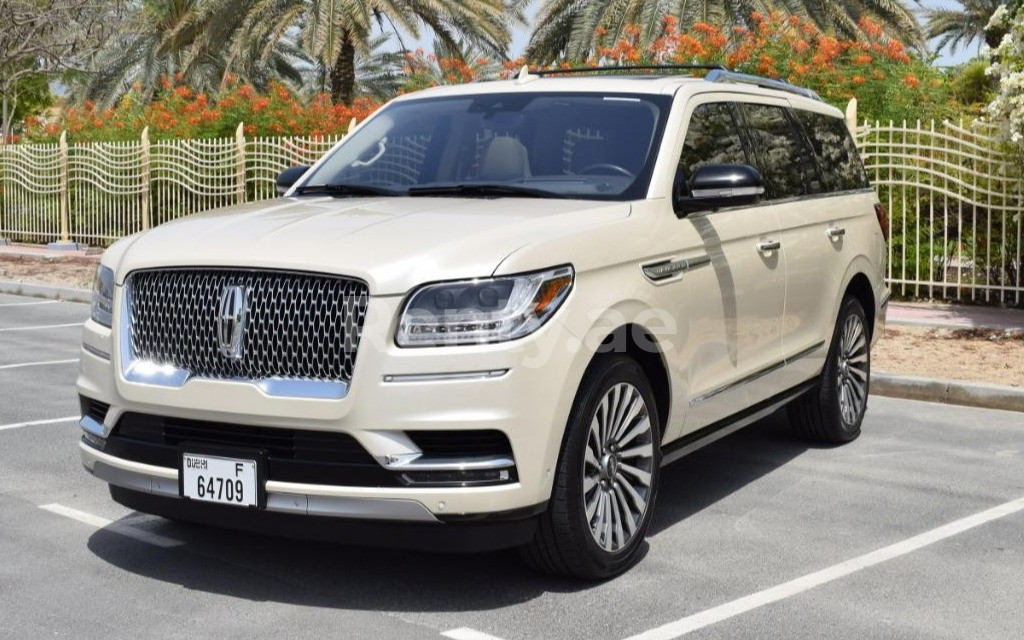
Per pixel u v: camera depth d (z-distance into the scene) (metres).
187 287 4.61
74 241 22.55
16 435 7.52
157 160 20.89
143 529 5.54
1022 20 11.98
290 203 5.43
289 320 4.40
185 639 4.23
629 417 4.92
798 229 6.50
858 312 7.42
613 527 4.91
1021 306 13.31
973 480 6.61
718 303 5.54
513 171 5.57
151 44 37.00
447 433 4.27
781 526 5.70
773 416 8.26
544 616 4.48
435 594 4.69
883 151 13.85
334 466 4.30
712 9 25.42
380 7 27.72
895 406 8.77
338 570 4.96
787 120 6.86
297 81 41.44
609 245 4.80
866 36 22.67
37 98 42.72
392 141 6.03
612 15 26.14
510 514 4.34
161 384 4.57
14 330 12.67
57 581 4.84
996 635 4.34
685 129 5.66
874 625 4.43
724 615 4.51
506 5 30.27
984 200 13.34
